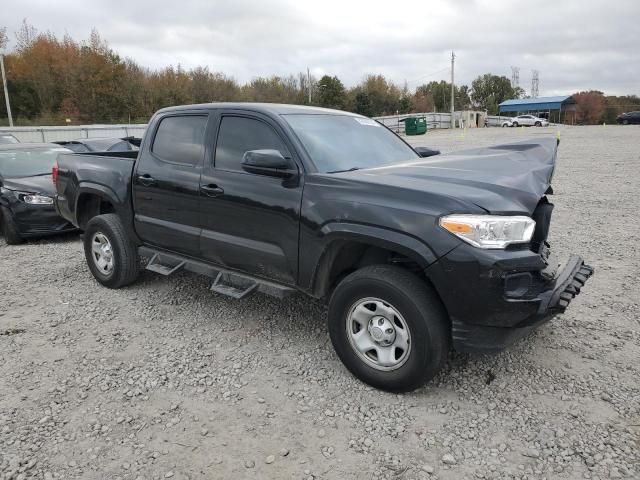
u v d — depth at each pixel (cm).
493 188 324
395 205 322
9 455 286
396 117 5709
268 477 268
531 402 329
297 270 376
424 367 319
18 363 393
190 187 443
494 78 11281
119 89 5922
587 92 10338
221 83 7306
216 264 444
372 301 336
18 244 812
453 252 300
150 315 484
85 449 291
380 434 302
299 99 8306
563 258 400
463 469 272
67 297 538
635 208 955
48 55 5809
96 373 377
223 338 433
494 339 308
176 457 284
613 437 293
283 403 336
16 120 5303
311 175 368
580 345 405
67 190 585
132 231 519
